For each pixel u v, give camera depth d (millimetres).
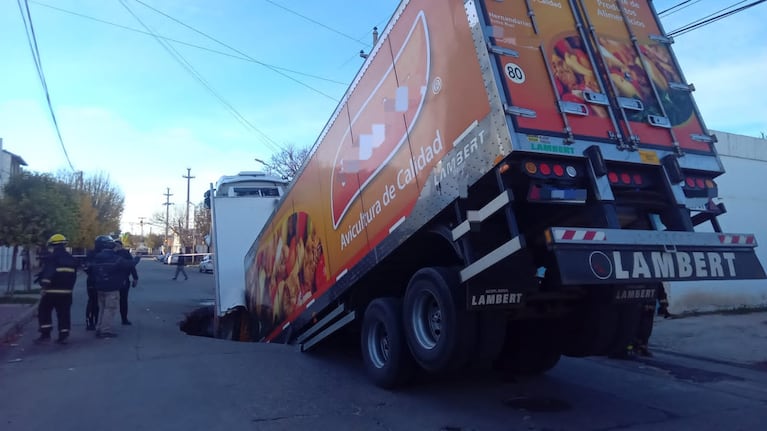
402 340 6613
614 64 5609
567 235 4648
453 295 5445
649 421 5855
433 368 5727
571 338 6539
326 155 8586
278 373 7914
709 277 5207
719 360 9094
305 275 9414
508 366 7582
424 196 5984
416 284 6012
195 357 8969
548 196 4910
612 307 6176
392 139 6664
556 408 6273
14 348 9648
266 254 12164
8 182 16703
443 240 6410
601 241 4762
